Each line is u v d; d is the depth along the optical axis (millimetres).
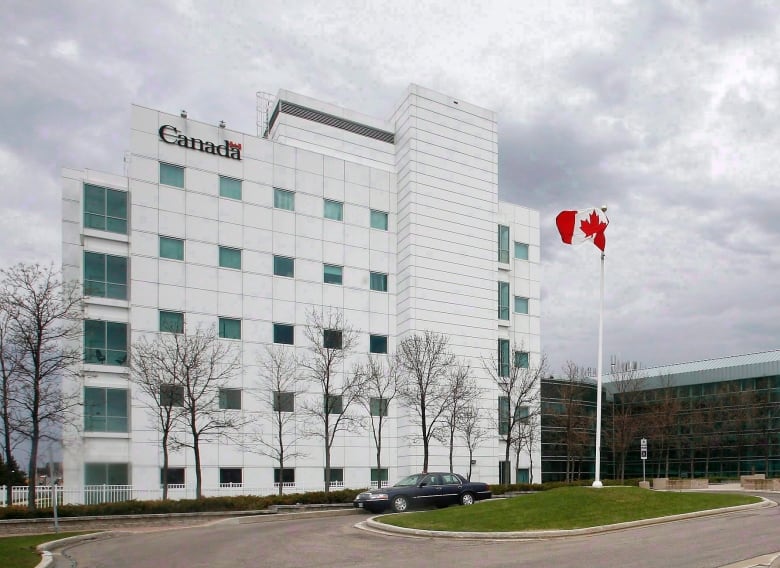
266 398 40562
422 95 48438
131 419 36219
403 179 47719
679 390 66375
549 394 58969
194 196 40156
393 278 47188
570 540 16547
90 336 36062
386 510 26609
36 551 17016
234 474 38781
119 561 15383
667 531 17359
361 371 42000
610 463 65500
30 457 27969
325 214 44906
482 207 49938
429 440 44594
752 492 36250
